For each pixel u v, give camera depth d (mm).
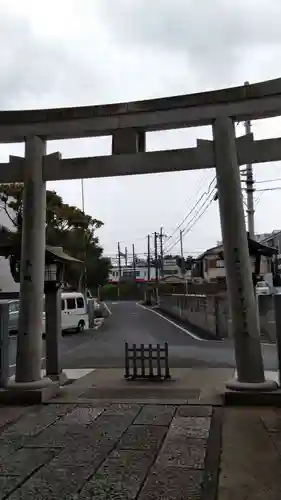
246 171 20891
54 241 23000
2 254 8203
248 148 7020
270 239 37375
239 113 7035
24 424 5629
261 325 14539
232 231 6906
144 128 7523
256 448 4586
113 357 13109
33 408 6492
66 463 4238
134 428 5367
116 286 76188
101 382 8656
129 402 6727
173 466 4129
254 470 4020
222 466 4121
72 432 5238
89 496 3531
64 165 7551
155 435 5074
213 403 6543
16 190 20422
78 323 21703
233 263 6879
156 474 3947
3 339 7238
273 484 3729
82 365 11609
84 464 4207
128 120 7434
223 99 7047
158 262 64938
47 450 4613
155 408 6355
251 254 7629
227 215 6957
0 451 4602
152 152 7340
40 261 7438
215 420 5680
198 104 7164
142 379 8852
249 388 6496
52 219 22969
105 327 24219
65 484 3762
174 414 6008
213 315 18922
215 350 14070
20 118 7660
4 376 7160
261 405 6367
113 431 5254
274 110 6891
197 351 13898
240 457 4340
